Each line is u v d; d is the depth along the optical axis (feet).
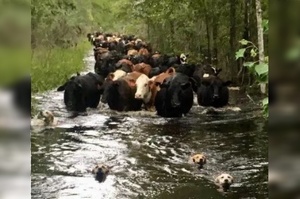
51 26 79.51
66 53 87.56
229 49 68.74
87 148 31.40
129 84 47.73
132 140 34.17
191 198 21.99
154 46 110.52
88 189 23.06
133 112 46.73
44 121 38.24
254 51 17.07
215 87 47.91
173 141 33.76
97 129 37.88
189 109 44.98
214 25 71.92
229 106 48.47
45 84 55.88
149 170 26.68
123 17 136.36
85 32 155.74
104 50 91.09
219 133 36.19
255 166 27.07
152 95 47.52
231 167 27.07
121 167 27.20
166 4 80.48
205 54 79.97
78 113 44.86
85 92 46.73
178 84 44.09
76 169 26.43
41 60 66.85
